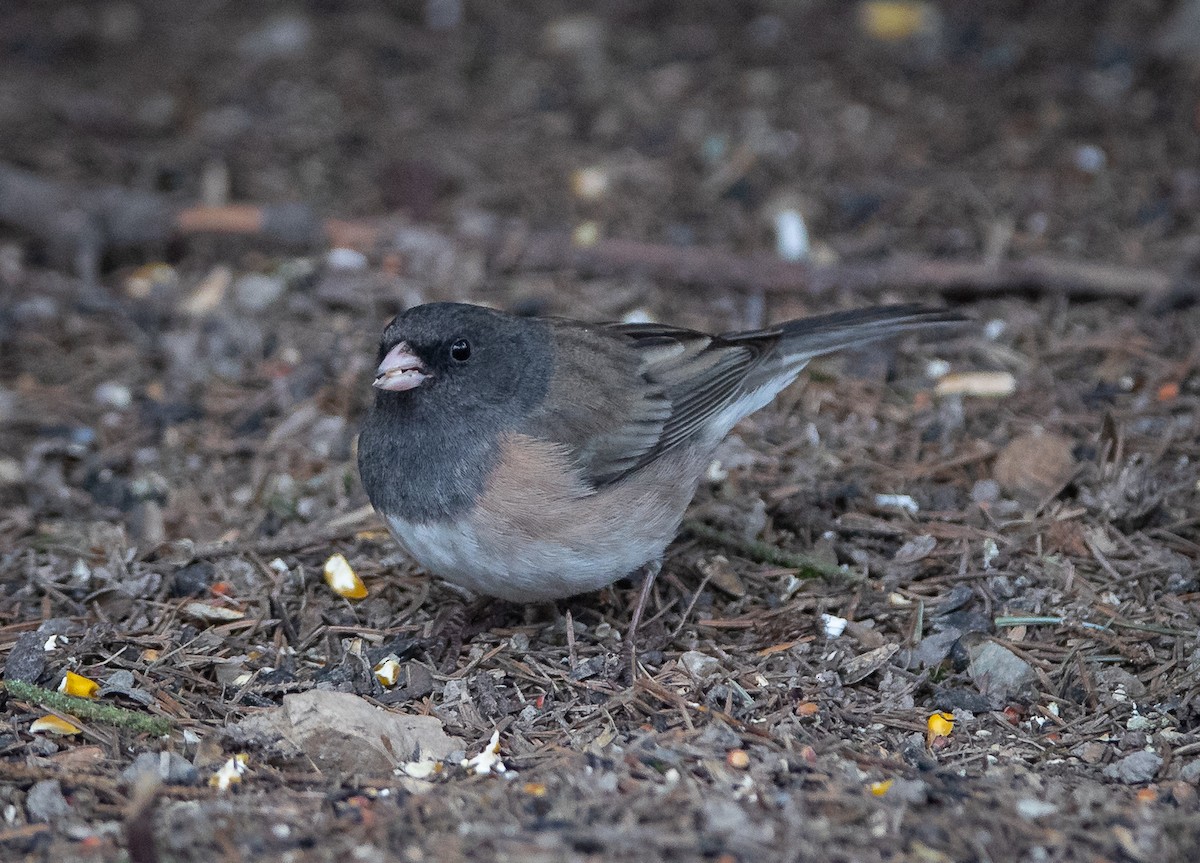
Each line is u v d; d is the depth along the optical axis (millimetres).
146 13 17781
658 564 8820
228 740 7539
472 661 8492
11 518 10000
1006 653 8406
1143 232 13141
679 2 17719
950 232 13305
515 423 7980
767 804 6926
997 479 10117
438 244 13141
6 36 17109
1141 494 9695
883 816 6855
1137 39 16250
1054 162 14297
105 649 8578
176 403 11391
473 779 7309
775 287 12641
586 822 6828
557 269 13000
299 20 17500
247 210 13312
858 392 11336
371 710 7594
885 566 9328
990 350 11727
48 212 13266
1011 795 7082
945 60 16250
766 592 9188
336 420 11102
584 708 7996
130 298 12820
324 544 9695
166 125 15281
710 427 8984
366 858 6512
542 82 16188
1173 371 11266
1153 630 8555
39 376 11758
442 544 8055
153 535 9836
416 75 16359
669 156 14727
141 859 6438
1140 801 7078
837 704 8086
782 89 15844
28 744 7605
